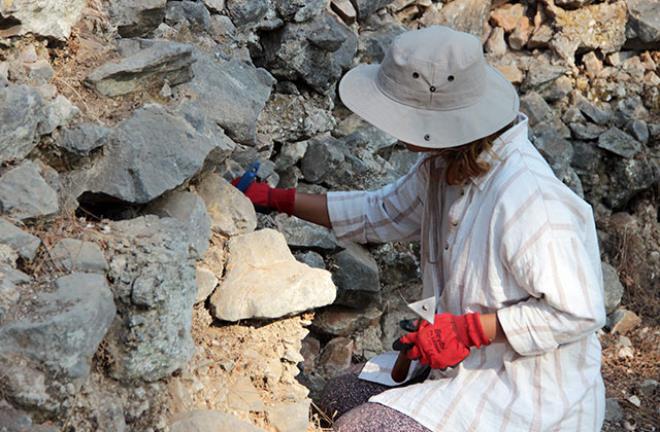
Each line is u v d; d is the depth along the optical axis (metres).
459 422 2.12
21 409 1.64
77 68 2.28
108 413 1.81
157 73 2.34
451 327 2.09
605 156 4.07
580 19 4.12
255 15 3.12
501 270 2.09
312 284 2.29
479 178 2.12
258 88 2.79
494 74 2.19
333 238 3.12
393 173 3.49
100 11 2.43
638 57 4.23
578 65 4.18
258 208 2.60
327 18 3.33
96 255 1.89
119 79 2.25
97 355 1.85
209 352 2.23
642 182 4.05
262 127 3.15
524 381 2.14
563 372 2.14
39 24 2.17
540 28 4.13
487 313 2.13
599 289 2.06
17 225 1.90
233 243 2.38
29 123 1.95
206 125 2.37
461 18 3.96
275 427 2.18
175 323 1.93
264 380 2.26
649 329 3.74
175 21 2.90
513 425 2.11
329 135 3.41
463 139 2.03
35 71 2.14
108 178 2.11
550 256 2.01
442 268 2.29
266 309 2.24
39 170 2.03
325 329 3.22
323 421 2.43
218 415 2.00
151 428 1.91
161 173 2.15
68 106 2.10
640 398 3.37
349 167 3.37
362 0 3.55
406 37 2.08
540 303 2.04
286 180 3.30
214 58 2.82
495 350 2.18
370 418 2.17
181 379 2.08
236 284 2.30
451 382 2.20
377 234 2.58
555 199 2.06
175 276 1.94
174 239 2.03
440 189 2.27
